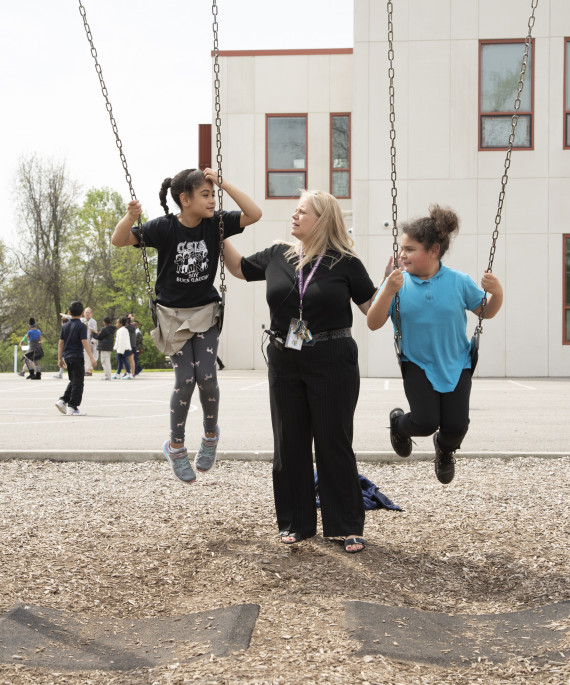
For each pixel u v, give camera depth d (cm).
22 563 435
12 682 292
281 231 2539
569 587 404
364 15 2111
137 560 447
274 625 346
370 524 531
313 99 2539
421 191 2122
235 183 2545
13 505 584
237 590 395
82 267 5559
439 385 470
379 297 447
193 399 1541
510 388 1725
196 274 480
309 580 408
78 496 617
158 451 777
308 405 466
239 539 485
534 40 2100
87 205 5775
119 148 500
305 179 2544
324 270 449
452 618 369
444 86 2108
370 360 2156
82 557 451
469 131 2112
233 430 987
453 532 512
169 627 351
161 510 567
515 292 2116
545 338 2112
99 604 382
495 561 453
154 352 5781
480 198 2117
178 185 471
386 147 2123
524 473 703
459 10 2102
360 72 2117
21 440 912
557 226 2106
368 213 2131
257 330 2522
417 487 652
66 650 325
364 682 286
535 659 315
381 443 864
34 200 5162
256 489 645
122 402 1512
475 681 295
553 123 2102
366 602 372
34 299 5256
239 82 2541
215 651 314
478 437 912
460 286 474
